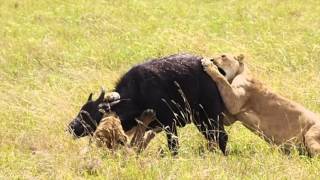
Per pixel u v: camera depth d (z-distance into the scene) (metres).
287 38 35.97
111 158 20.30
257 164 20.05
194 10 42.88
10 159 20.58
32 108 25.14
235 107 22.22
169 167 19.70
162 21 40.09
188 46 33.19
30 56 33.53
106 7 43.12
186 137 22.64
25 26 39.16
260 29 38.03
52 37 37.12
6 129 23.30
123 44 35.56
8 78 30.89
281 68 31.25
